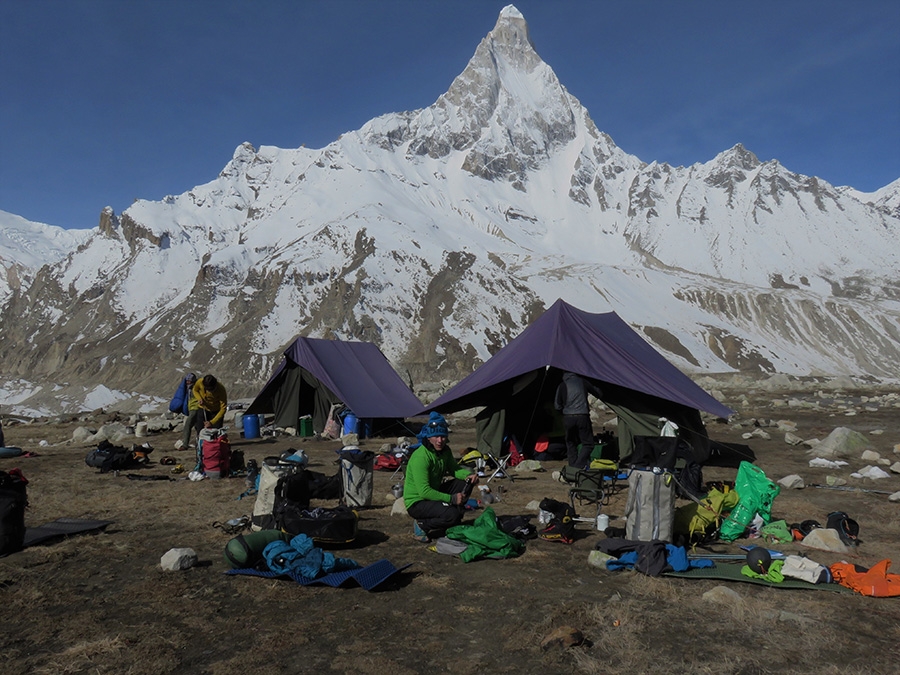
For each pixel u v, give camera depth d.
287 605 5.55
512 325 197.75
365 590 5.88
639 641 4.75
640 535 6.79
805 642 4.71
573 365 12.30
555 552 7.02
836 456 12.78
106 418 25.39
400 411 17.67
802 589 5.74
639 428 12.23
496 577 6.23
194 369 190.00
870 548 7.04
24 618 5.29
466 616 5.30
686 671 4.32
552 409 13.33
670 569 6.18
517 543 7.00
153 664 4.47
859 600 5.51
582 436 10.95
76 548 7.18
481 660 4.54
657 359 14.10
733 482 10.34
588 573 6.32
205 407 15.09
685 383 13.38
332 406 17.38
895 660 4.47
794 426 16.77
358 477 9.12
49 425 23.06
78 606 5.57
